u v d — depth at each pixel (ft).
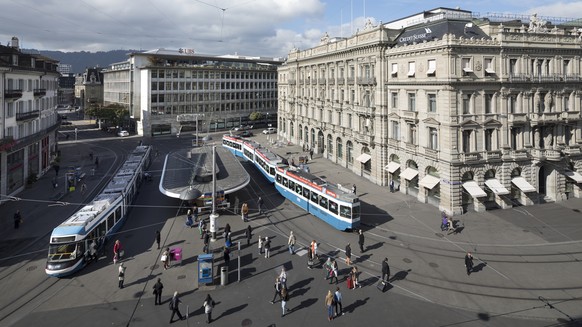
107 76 443.32
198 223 130.41
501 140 141.79
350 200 118.62
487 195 142.00
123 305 80.59
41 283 89.86
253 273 95.04
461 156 134.92
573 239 113.80
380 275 93.61
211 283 89.35
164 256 96.73
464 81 132.67
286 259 102.94
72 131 375.45
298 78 279.90
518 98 143.95
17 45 189.06
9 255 104.83
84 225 98.32
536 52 145.59
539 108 148.25
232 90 390.01
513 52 140.77
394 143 167.94
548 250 106.83
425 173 149.48
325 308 79.36
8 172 155.63
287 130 313.73
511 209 141.49
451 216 133.28
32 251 107.55
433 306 79.92
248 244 112.47
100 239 106.73
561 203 148.36
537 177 147.64
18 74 166.91
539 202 148.36
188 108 360.48
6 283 89.76
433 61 139.95
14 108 161.99
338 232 122.21
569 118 151.12
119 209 123.54
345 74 207.00
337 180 186.60
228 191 138.92
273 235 119.75
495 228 123.03
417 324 73.46
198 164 170.71
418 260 101.50
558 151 143.95
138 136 346.13
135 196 158.81
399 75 161.58
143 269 96.84
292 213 141.38
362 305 80.33
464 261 100.58
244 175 158.81
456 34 142.72
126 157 248.93
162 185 140.46
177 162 179.63
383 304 80.79
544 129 150.71
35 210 142.51
